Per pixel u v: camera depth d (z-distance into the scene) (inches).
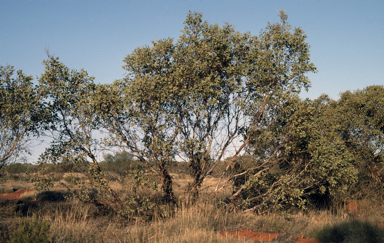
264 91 425.7
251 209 427.8
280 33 435.2
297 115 412.5
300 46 424.8
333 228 310.5
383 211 413.1
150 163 417.4
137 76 426.9
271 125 428.1
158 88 398.9
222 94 448.5
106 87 407.8
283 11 438.3
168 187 423.8
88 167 414.3
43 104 414.0
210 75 425.4
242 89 448.8
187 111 414.6
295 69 422.6
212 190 459.2
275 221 367.6
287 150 426.0
